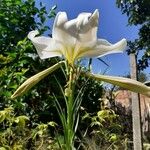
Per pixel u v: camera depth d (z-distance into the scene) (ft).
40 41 1.21
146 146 3.67
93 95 3.72
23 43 3.54
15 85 3.26
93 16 1.17
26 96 3.39
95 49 1.19
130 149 3.28
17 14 3.81
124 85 1.13
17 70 3.56
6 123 2.81
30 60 3.55
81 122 3.37
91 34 1.18
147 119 4.63
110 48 1.20
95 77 1.15
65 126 1.12
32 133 2.75
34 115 3.40
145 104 4.76
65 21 1.18
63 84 3.55
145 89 1.12
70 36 1.17
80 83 3.00
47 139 2.86
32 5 3.86
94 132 2.99
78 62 1.18
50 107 3.47
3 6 3.81
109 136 3.04
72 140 1.12
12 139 2.81
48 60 3.59
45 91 3.50
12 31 3.78
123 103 4.55
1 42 3.76
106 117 3.09
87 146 2.88
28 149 2.86
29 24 3.84
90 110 3.68
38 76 1.16
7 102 3.24
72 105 1.13
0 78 3.26
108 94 4.02
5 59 3.41
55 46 1.19
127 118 3.97
